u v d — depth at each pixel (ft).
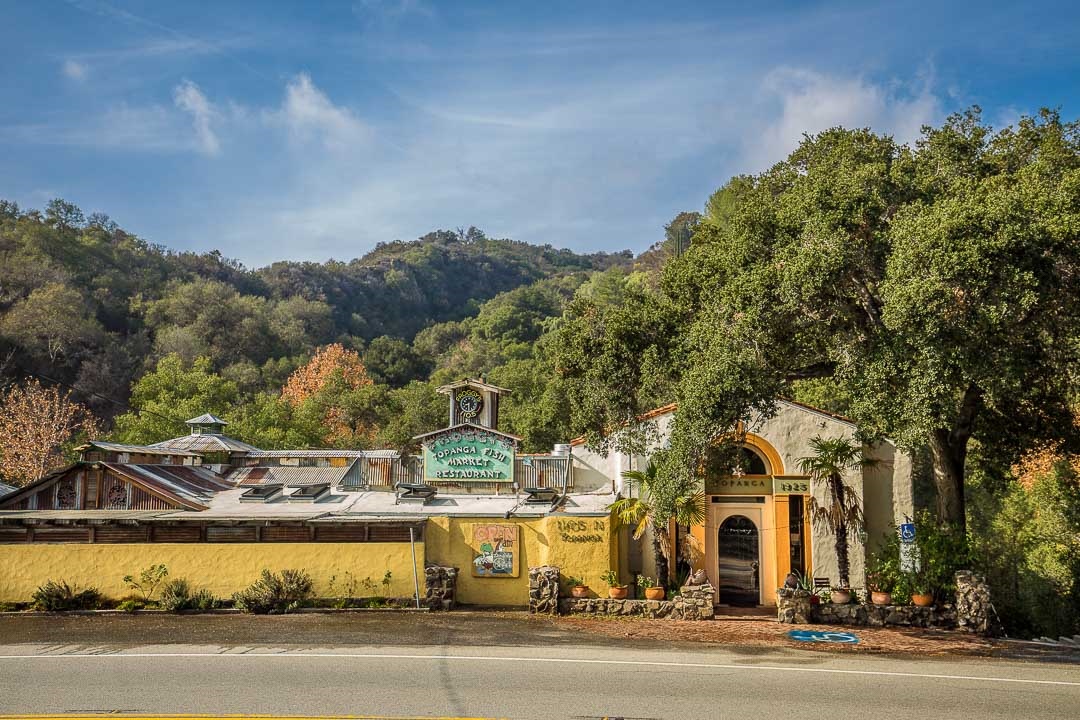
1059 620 91.20
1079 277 52.80
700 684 43.37
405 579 68.54
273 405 163.94
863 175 58.85
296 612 65.10
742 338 59.47
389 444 174.09
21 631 57.26
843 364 61.05
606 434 74.49
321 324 381.81
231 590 68.13
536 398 167.53
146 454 81.66
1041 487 94.73
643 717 37.14
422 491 75.15
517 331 361.92
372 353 327.06
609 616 64.59
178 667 46.19
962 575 63.10
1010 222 49.19
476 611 66.44
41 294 233.76
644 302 77.10
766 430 74.02
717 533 74.33
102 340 246.27
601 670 46.29
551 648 52.31
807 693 41.83
